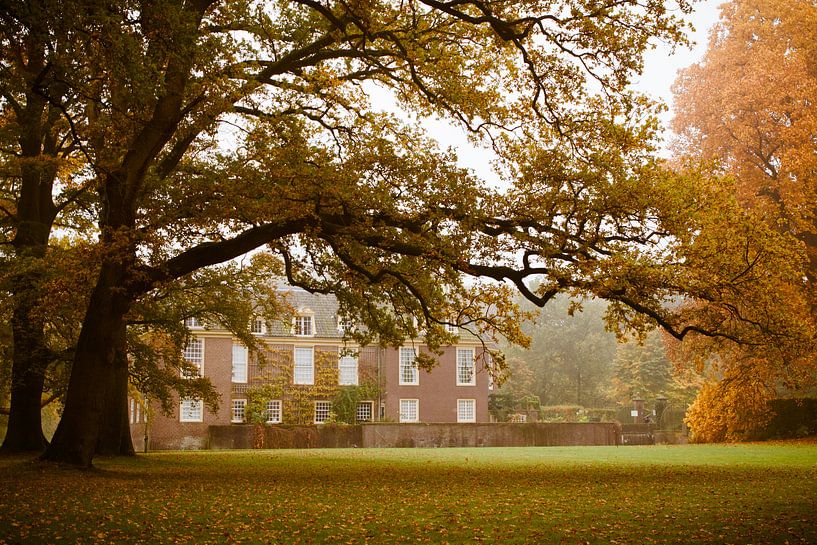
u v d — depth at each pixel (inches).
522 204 660.1
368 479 684.7
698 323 741.9
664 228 653.3
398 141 740.0
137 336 1123.3
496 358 823.1
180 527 374.6
